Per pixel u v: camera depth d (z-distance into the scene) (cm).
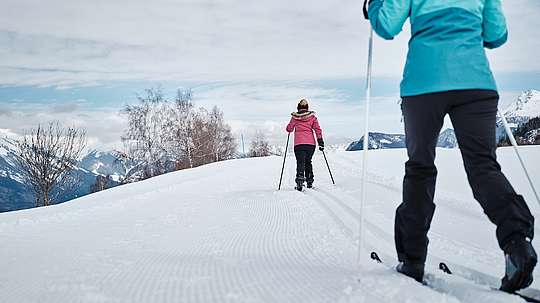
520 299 130
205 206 629
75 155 2498
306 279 174
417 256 171
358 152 1972
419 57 167
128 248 300
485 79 158
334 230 342
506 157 858
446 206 419
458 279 163
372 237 297
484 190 150
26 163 2383
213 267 218
